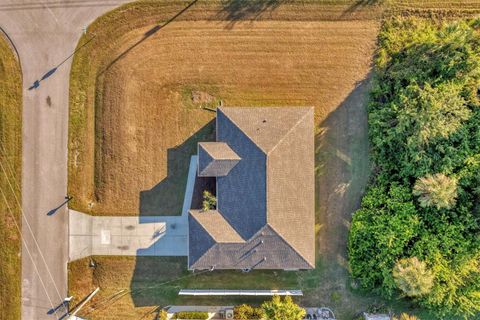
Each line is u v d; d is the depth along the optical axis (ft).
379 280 82.84
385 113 79.20
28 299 86.79
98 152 86.53
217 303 86.33
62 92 86.48
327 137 85.56
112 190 86.28
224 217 79.97
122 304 86.38
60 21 86.22
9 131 86.53
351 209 85.40
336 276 85.61
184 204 85.97
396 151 80.69
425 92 74.08
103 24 85.97
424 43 79.41
